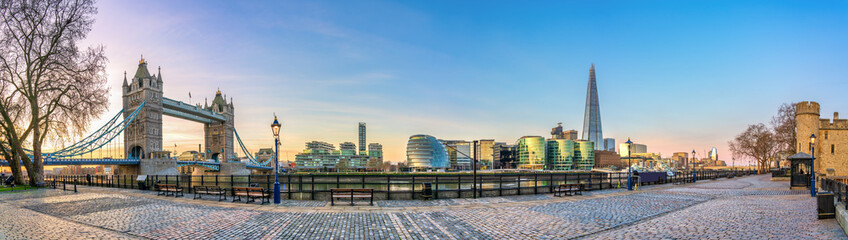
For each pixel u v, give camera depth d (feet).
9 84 118.32
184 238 37.29
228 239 37.01
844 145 158.10
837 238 34.17
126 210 54.24
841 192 52.60
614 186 102.01
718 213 50.34
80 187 109.70
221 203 62.28
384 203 63.16
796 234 36.37
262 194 61.31
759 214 48.65
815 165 158.30
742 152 281.33
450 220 46.60
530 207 57.72
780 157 261.85
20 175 119.03
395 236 38.32
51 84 120.78
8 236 37.45
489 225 43.68
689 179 135.64
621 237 37.19
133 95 494.18
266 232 39.88
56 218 48.19
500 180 78.07
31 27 115.14
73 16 117.80
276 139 63.57
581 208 56.85
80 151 330.34
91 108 125.18
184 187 84.33
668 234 37.81
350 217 48.39
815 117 157.07
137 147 490.08
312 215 49.75
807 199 67.31
